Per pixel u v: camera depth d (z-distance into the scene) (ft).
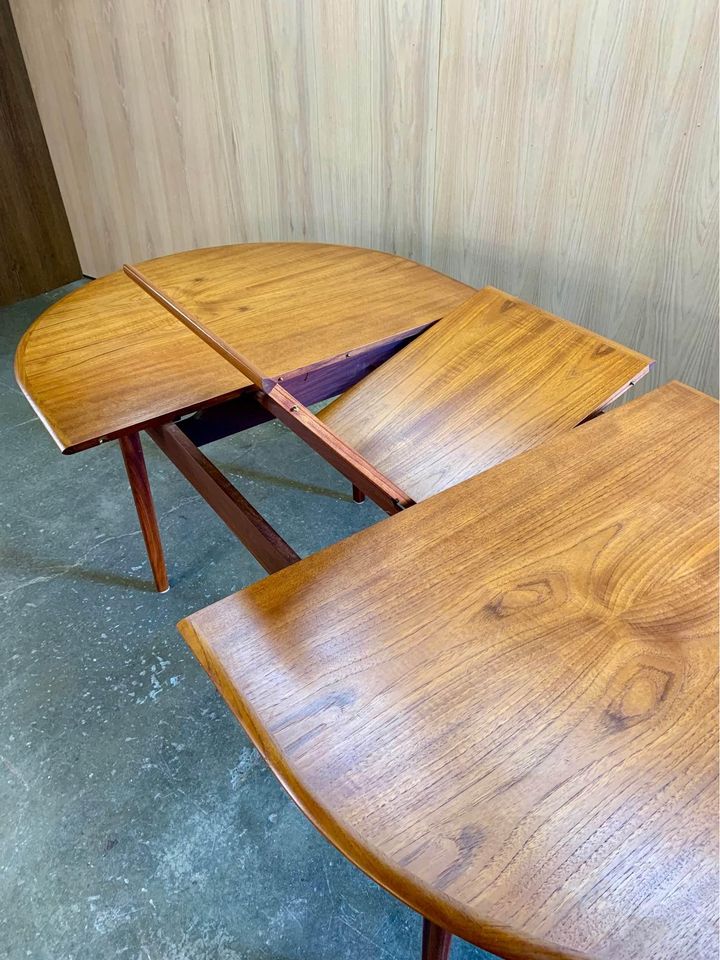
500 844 2.01
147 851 4.45
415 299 5.61
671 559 2.93
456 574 2.87
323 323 5.24
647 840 2.01
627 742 2.27
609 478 3.38
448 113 6.46
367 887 4.28
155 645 5.77
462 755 2.24
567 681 2.45
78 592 6.27
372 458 4.46
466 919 1.85
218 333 5.08
